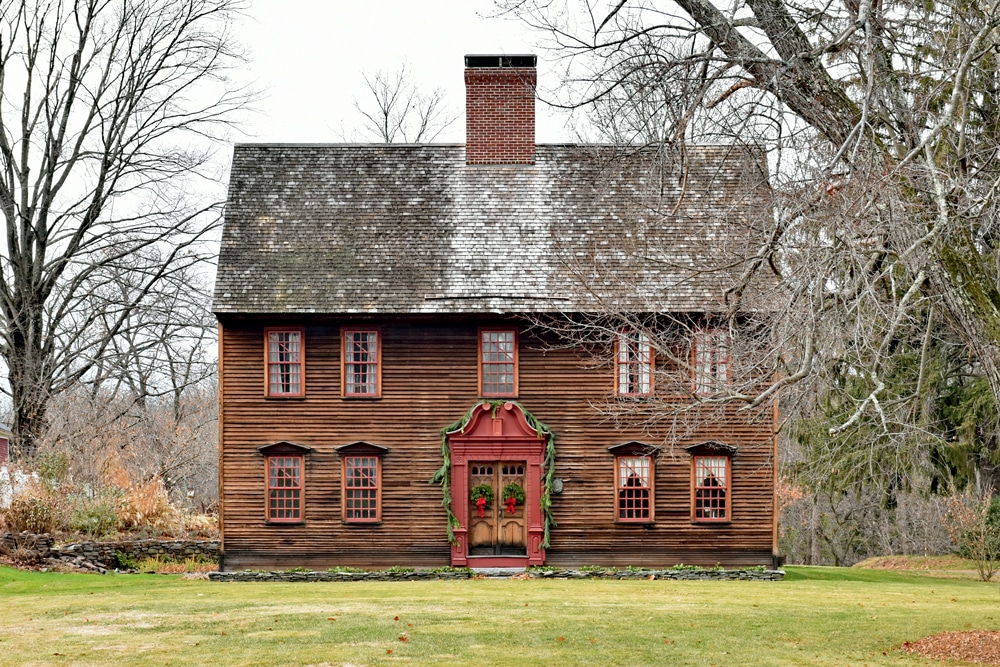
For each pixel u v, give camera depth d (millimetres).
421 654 17562
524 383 31766
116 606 23328
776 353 15953
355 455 31672
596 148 30031
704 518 31625
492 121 34719
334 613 21797
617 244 32656
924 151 15359
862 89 17625
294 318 31719
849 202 14773
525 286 31844
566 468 31656
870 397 16078
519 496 31844
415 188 34156
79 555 32875
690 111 16250
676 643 18516
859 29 16594
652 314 30844
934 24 16938
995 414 33719
